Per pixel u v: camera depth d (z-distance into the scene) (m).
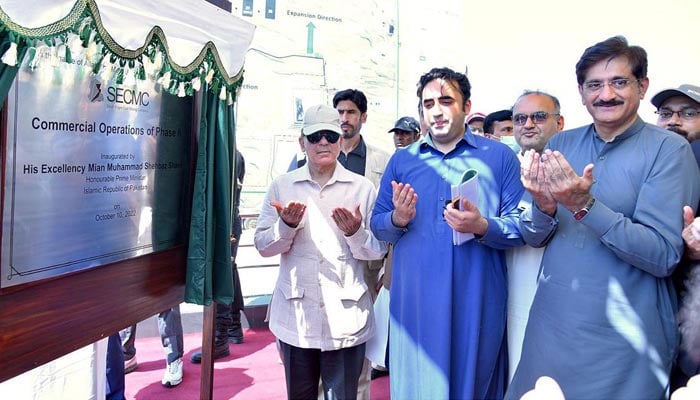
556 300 1.66
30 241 1.44
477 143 2.03
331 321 2.09
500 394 1.98
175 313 3.35
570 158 1.74
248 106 4.56
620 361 1.51
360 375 2.35
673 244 1.45
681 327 1.56
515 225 1.85
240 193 4.22
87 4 1.40
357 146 3.24
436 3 5.33
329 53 4.84
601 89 1.57
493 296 1.93
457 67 5.46
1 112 1.33
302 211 2.00
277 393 3.30
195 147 2.30
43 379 2.21
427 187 2.00
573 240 1.65
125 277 1.88
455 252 1.90
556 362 1.62
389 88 5.14
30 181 1.43
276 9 4.62
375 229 2.08
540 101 2.50
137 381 3.42
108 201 1.76
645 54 1.57
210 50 2.10
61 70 1.51
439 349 1.85
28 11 1.22
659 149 1.53
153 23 1.72
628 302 1.53
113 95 1.75
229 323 3.97
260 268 4.66
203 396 2.55
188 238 2.28
